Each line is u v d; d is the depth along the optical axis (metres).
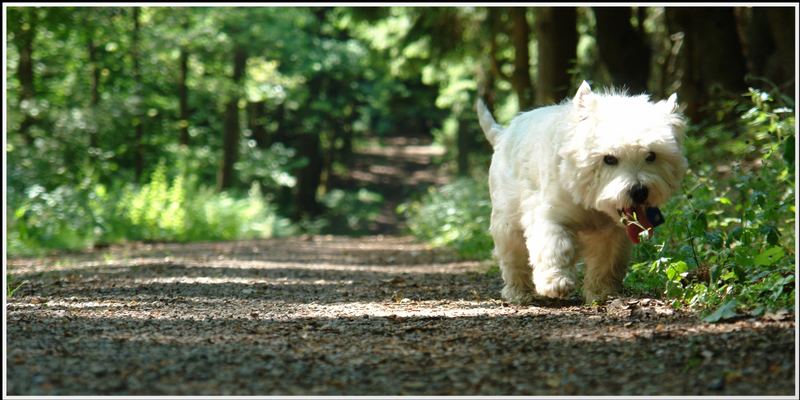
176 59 37.66
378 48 31.48
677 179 7.15
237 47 39.25
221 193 37.25
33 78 32.75
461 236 17.48
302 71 44.84
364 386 5.13
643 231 6.98
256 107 49.59
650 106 7.17
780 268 7.13
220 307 8.48
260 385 5.13
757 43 21.59
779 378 4.99
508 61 32.38
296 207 51.38
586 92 7.25
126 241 24.30
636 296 7.95
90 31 31.89
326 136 57.47
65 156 30.73
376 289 10.12
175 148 39.75
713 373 5.14
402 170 64.12
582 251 8.02
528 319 7.22
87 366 5.51
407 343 6.33
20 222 19.72
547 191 7.60
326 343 6.37
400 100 51.22
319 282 11.07
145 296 9.41
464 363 5.65
